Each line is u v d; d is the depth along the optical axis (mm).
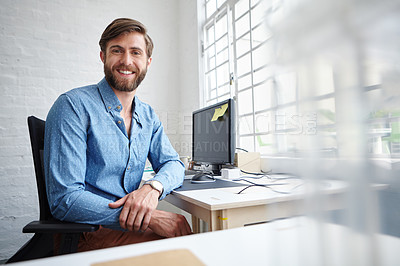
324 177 232
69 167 897
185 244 361
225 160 1422
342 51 223
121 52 1116
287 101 263
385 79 213
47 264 307
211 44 2461
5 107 2238
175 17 2918
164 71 2834
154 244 361
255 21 1912
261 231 404
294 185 254
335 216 226
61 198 854
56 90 2398
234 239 375
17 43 2303
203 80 2551
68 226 770
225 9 2291
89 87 1108
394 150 214
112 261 313
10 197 2211
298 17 247
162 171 1153
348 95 223
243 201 820
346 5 219
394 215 213
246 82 2006
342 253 224
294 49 252
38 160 944
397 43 207
